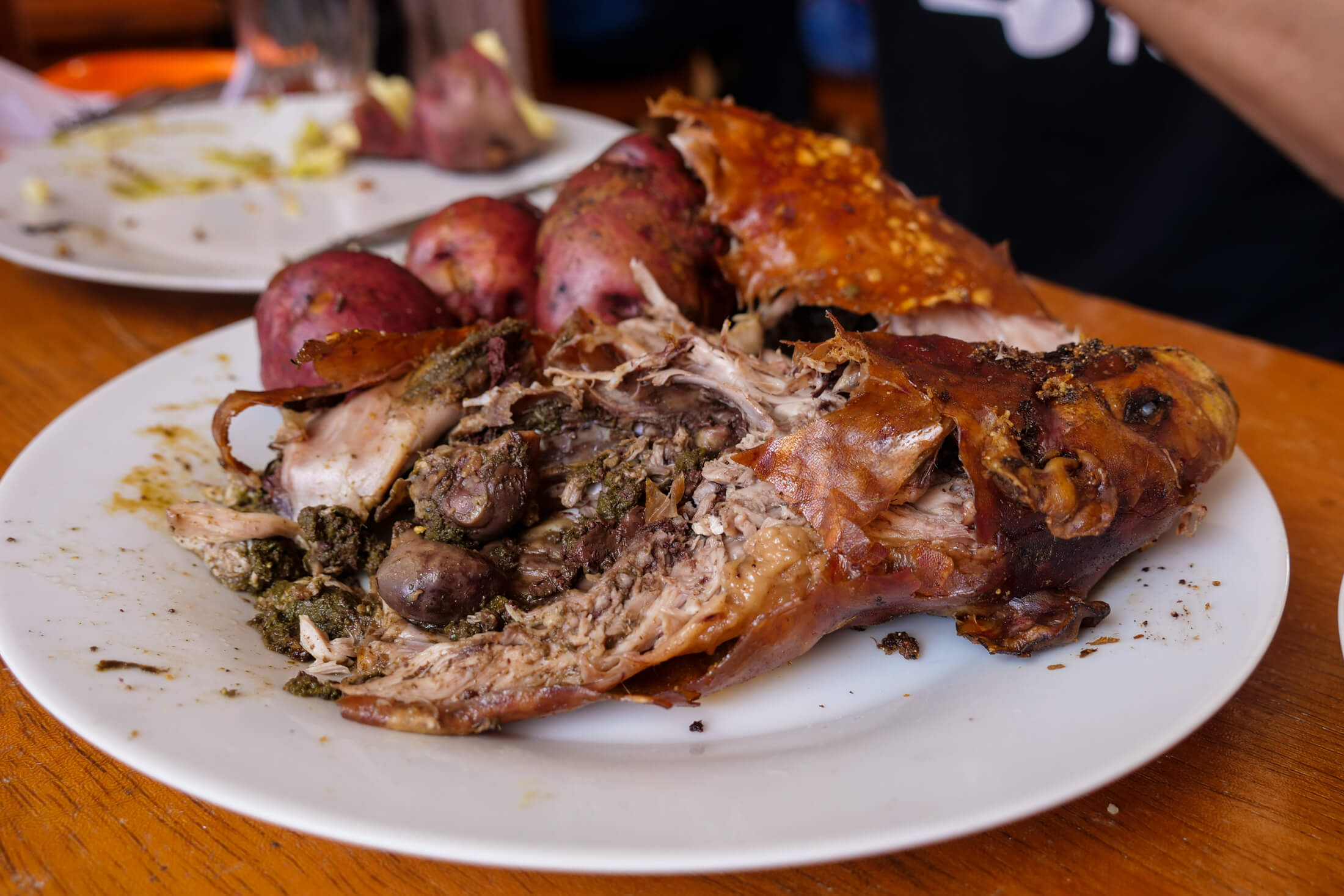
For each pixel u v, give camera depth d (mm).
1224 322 619
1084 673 266
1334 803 254
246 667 271
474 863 218
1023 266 688
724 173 348
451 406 312
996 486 271
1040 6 623
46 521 300
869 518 273
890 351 286
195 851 243
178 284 427
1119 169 645
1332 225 592
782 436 286
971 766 240
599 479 302
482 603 283
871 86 1054
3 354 425
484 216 375
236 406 310
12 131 699
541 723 269
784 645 272
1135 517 280
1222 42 435
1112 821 250
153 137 629
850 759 245
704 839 221
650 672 275
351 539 306
